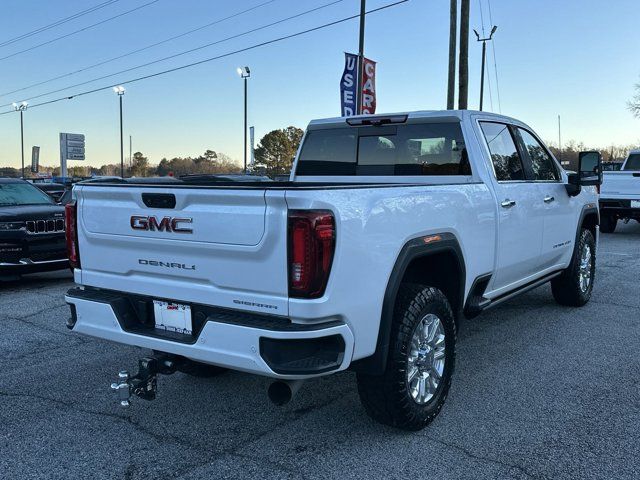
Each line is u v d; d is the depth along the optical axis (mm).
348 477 3176
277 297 2947
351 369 3383
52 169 87688
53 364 5098
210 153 98562
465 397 4254
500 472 3205
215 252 3109
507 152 5168
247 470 3268
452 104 21125
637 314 6582
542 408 4051
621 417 3893
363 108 16547
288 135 76062
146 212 3365
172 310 3391
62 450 3525
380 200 3262
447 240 3854
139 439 3660
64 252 8656
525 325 6156
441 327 3826
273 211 2902
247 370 3008
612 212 14953
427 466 3281
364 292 3143
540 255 5531
